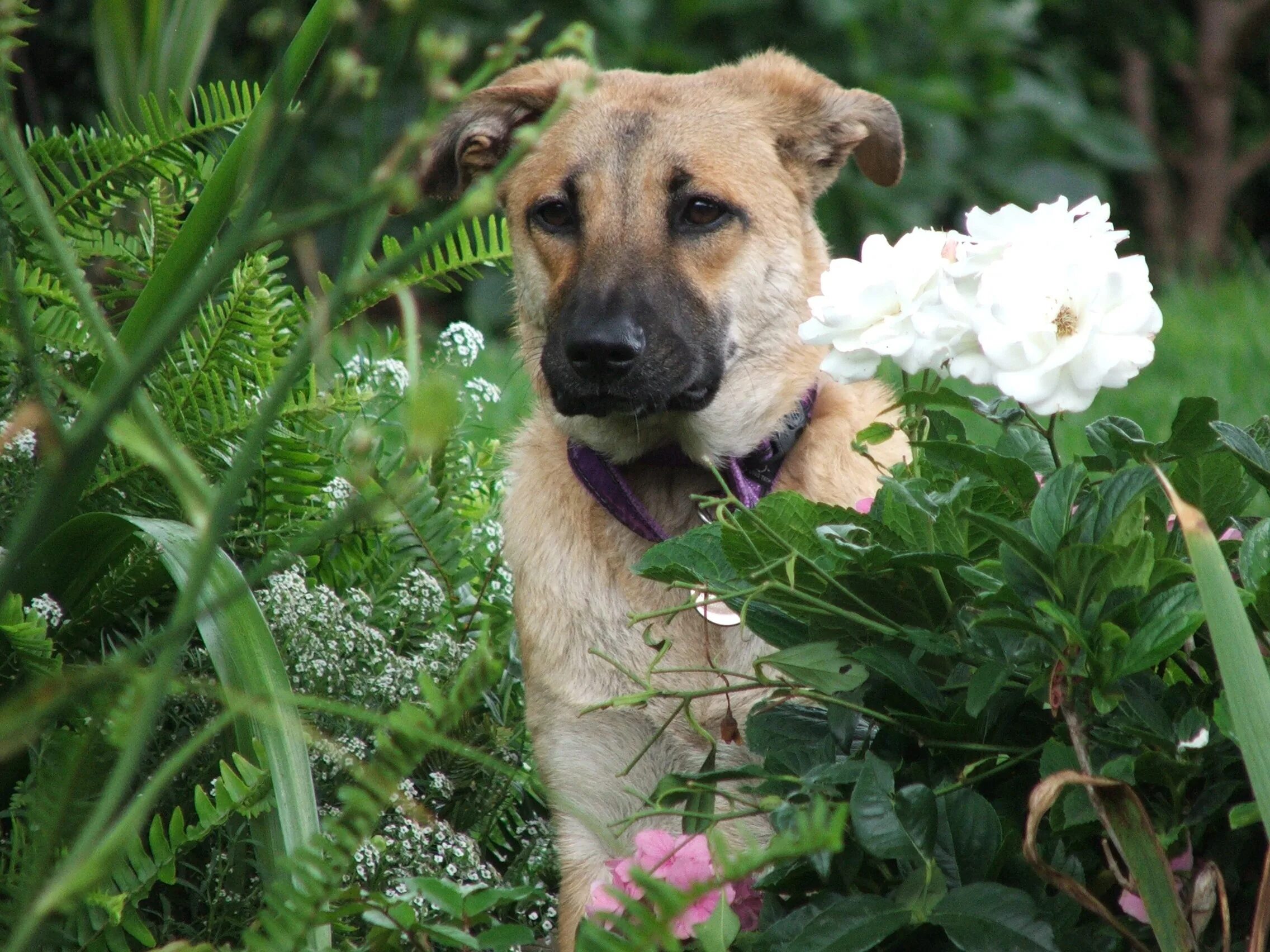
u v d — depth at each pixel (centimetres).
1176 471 280
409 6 199
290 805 295
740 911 301
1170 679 279
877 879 284
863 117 522
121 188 412
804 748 293
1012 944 246
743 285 483
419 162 511
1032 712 284
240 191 338
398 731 239
